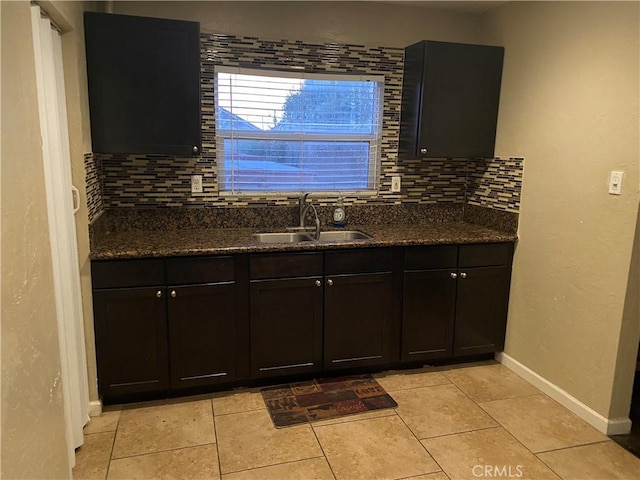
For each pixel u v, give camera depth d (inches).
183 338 103.3
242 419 98.8
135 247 100.4
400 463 85.7
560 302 107.1
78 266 92.2
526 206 117.2
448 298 119.9
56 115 78.2
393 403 105.7
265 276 106.3
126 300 98.5
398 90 131.4
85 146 94.1
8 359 36.5
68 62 87.7
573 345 103.7
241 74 120.3
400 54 129.8
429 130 121.9
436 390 112.2
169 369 103.6
